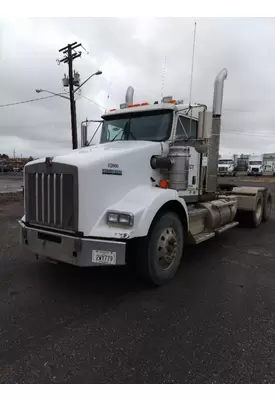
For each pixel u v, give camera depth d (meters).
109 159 3.72
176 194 4.20
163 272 4.06
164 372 2.32
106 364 2.41
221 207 5.96
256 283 4.17
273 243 6.50
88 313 3.26
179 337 2.81
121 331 2.90
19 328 2.93
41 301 3.54
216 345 2.69
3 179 30.52
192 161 5.06
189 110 5.03
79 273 4.46
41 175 3.79
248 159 49.00
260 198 8.57
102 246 3.39
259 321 3.13
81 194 3.39
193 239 4.73
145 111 5.02
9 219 9.10
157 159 4.37
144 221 3.54
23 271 4.51
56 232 3.63
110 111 5.64
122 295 3.75
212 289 3.96
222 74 5.43
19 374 2.28
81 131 5.88
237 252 5.75
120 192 3.85
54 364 2.40
